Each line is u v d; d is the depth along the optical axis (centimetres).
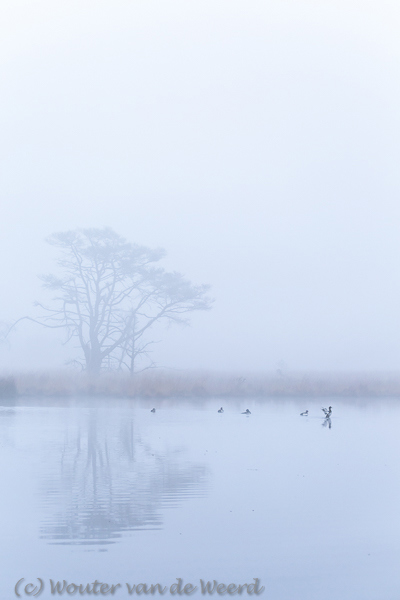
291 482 1489
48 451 1914
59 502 1294
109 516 1195
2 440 2141
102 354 6419
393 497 1352
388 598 874
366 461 1769
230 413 3219
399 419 2972
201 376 5278
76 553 1016
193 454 1877
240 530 1123
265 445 2069
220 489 1411
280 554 1019
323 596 877
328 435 2328
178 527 1138
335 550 1035
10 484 1448
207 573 948
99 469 1627
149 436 2264
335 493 1385
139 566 968
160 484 1455
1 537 1081
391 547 1050
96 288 6688
